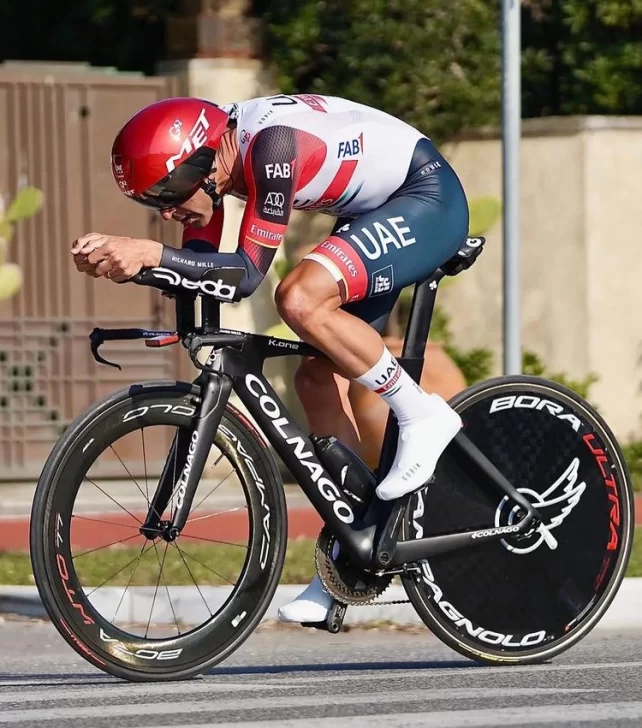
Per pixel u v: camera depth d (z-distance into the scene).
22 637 19.25
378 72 35.22
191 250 14.38
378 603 14.99
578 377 35.53
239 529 25.08
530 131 35.81
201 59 34.88
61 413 34.75
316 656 17.23
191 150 13.80
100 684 14.41
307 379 15.15
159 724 12.09
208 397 14.11
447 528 15.15
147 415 14.01
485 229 33.56
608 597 15.80
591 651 17.02
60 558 13.80
